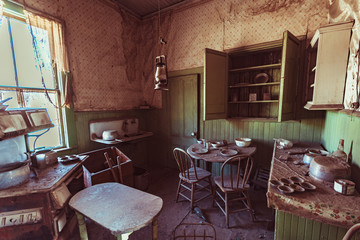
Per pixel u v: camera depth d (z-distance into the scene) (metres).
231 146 2.65
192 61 3.23
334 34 1.60
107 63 3.02
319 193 1.18
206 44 3.06
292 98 2.42
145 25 3.66
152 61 3.69
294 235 1.21
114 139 2.77
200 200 2.36
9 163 1.49
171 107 3.58
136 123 3.59
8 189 1.34
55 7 2.25
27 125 1.58
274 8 2.51
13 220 1.40
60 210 1.57
